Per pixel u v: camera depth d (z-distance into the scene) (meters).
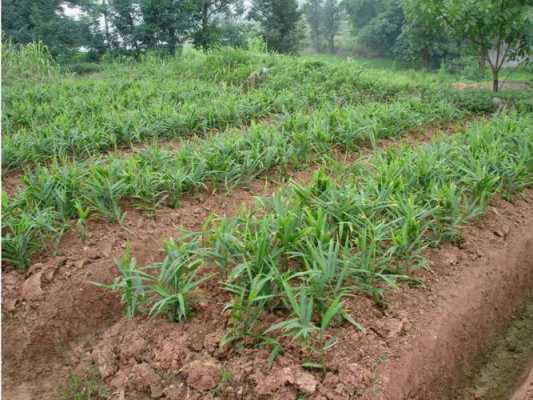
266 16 28.28
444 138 6.51
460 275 3.87
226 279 3.52
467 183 4.95
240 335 3.09
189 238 4.23
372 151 6.68
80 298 3.71
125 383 3.06
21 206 4.43
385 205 4.09
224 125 7.84
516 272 4.39
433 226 4.29
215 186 5.12
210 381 2.87
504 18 10.18
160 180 4.76
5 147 5.79
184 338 3.16
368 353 2.97
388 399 2.75
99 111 8.11
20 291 3.75
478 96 10.10
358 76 11.86
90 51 22.44
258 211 4.46
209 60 13.49
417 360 3.05
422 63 28.05
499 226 4.65
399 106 8.05
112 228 4.42
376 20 35.00
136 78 12.69
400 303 3.44
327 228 3.87
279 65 12.75
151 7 21.78
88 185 4.55
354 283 3.48
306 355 2.93
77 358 3.41
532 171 5.72
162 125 7.26
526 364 3.68
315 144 6.17
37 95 9.09
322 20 42.81
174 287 3.37
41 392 3.18
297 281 3.53
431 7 10.79
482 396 3.38
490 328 3.89
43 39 19.47
